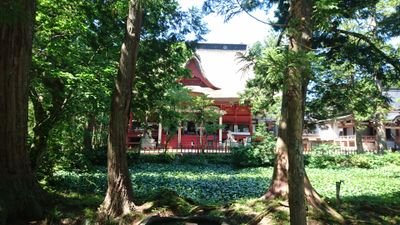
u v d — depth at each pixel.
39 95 10.81
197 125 29.80
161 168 20.41
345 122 38.91
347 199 10.12
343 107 12.13
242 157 22.31
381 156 23.97
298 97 4.30
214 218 6.15
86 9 11.77
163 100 21.33
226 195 11.77
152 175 16.11
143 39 13.64
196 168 20.91
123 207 7.81
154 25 13.25
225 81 35.25
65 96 10.74
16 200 7.91
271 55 4.00
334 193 12.42
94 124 21.11
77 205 8.82
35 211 8.07
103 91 11.36
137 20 8.03
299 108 4.32
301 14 4.52
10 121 7.97
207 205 8.62
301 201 4.27
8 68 7.69
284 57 3.93
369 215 8.37
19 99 8.00
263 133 23.67
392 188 13.88
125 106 8.02
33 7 7.84
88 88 10.86
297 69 4.03
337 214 7.91
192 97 25.97
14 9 4.86
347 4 9.06
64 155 13.34
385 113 26.14
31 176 8.55
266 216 7.50
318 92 11.59
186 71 16.33
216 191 12.44
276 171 8.44
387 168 21.89
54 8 10.77
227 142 29.73
